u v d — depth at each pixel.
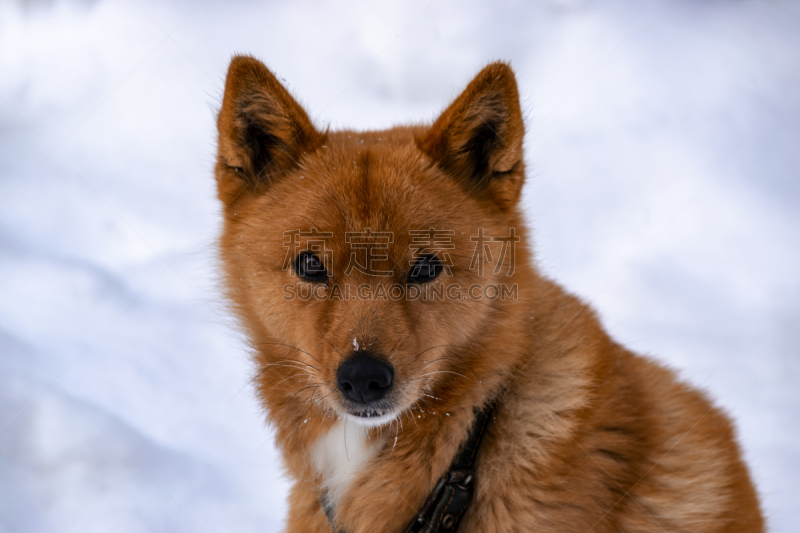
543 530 2.78
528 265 3.26
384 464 3.04
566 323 3.21
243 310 3.37
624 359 3.32
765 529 3.40
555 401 2.95
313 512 3.33
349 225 3.02
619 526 2.88
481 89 3.13
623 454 2.95
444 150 3.24
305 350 3.04
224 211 3.45
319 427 3.18
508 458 2.91
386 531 3.01
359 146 3.37
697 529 2.99
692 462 3.11
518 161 3.22
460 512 2.90
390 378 2.79
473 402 2.98
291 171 3.36
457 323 3.03
